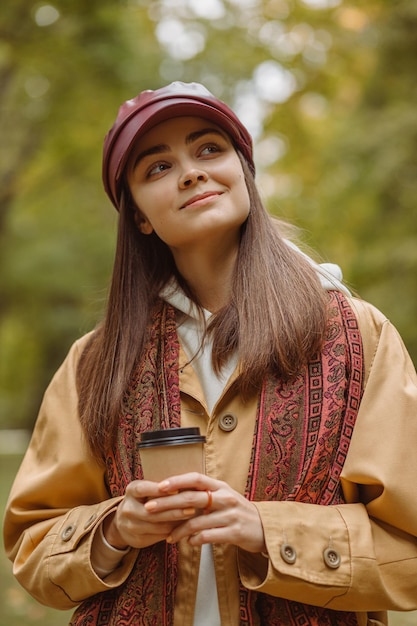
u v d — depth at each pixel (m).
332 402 1.76
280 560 1.59
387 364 1.81
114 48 8.51
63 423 1.97
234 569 1.72
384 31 11.10
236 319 1.87
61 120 10.69
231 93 10.72
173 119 1.89
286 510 1.64
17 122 11.62
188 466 1.57
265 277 1.88
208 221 1.87
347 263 12.49
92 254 15.73
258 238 1.94
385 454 1.70
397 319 11.34
